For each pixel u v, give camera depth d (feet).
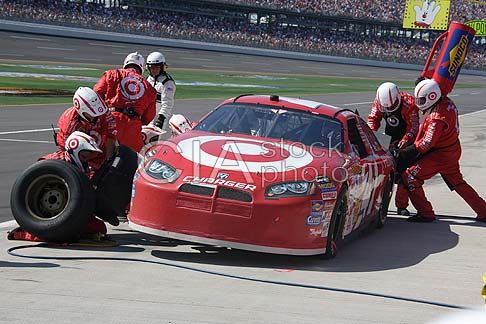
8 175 58.70
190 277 30.91
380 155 45.01
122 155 38.58
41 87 144.56
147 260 33.42
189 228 33.32
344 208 37.09
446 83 48.88
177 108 129.39
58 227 34.96
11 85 142.92
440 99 48.75
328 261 35.88
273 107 40.96
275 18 440.04
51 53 231.30
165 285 29.14
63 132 38.37
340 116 41.27
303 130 39.37
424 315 26.45
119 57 245.24
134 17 359.66
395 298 28.94
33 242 36.40
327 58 412.36
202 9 395.55
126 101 45.09
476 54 485.15
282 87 207.72
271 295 28.43
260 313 25.55
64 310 24.63
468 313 26.94
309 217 33.42
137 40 323.98
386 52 458.09
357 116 44.14
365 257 37.52
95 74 184.44
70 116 38.40
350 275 33.06
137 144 45.62
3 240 36.70
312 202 33.45
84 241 36.58
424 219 49.80
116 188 37.55
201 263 33.99
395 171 48.26
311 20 450.30
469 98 226.58
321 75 291.79
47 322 23.12
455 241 43.45
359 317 25.75
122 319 23.85
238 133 39.14
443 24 427.74
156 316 24.43
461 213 54.34
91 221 37.37
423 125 49.01
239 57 332.19
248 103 41.42
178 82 189.16
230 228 32.83
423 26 435.12
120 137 44.70
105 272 30.86
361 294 29.40
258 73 257.96
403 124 50.98
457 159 49.75
